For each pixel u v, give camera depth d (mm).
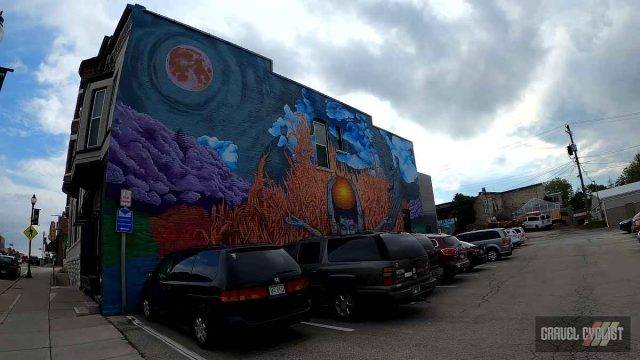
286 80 16562
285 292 6656
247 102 14453
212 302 6238
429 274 8773
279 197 14906
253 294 6262
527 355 5020
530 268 14430
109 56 14133
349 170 19422
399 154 24922
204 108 12875
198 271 6938
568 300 8023
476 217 58156
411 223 24656
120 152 10516
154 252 10688
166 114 11781
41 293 13891
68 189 17219
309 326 7719
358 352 5719
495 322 6848
